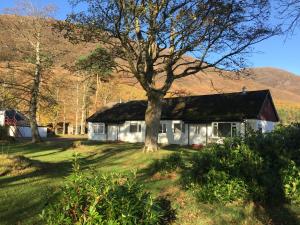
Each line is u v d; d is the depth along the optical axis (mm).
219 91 29562
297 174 10445
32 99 42062
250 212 9727
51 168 19484
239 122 39500
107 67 27172
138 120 48250
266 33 24969
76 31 25359
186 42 24828
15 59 40719
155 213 7527
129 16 23203
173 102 46938
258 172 10375
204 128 41781
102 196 7203
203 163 11180
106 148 32094
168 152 25625
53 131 71000
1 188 14039
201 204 10461
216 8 23609
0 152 30797
